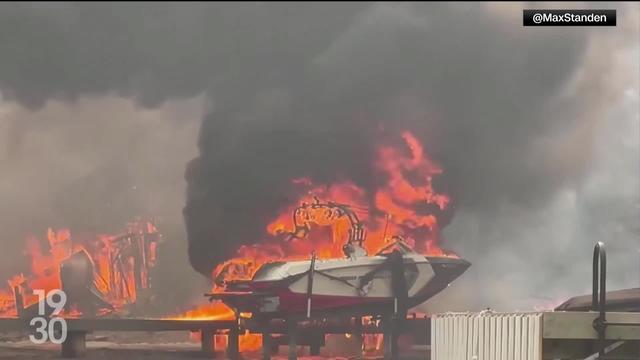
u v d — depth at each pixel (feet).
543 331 102.27
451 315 132.57
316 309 287.48
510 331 109.81
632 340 103.04
